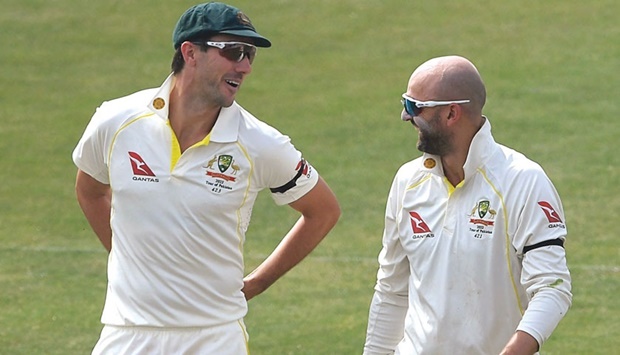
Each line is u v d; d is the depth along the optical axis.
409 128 52.75
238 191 16.16
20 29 67.50
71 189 45.97
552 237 15.62
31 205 43.88
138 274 16.11
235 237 16.36
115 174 16.16
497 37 65.06
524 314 15.56
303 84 59.38
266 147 16.28
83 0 71.62
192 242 15.97
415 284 16.73
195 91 15.90
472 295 16.12
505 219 15.90
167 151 16.02
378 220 41.53
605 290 33.47
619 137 50.31
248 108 55.81
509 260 15.99
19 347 29.19
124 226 16.17
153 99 16.14
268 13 69.75
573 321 30.98
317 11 70.06
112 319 16.36
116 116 16.30
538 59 61.44
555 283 15.47
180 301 16.06
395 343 17.69
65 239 39.97
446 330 16.25
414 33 66.31
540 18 67.69
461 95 15.98
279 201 17.14
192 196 15.91
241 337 16.66
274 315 32.03
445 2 71.00
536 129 51.66
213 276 16.22
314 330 30.64
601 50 62.38
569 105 54.66
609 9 68.75
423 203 16.59
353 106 55.97
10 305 32.78
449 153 16.25
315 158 49.06
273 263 17.80
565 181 45.22
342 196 44.22
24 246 39.06
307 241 17.59
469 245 16.08
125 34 66.81
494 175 16.09
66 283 35.03
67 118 55.09
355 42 65.38
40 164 49.00
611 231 39.44
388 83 59.25
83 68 62.09
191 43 15.75
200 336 16.20
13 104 56.94
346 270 36.19
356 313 32.09
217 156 16.03
